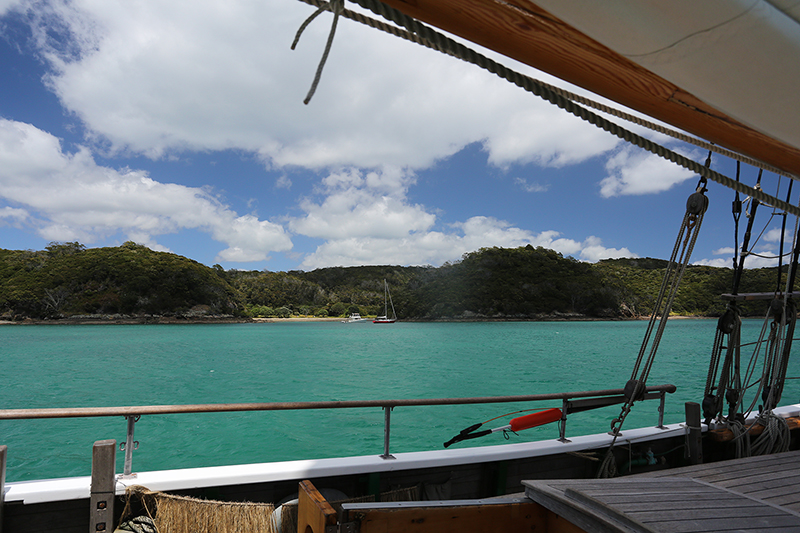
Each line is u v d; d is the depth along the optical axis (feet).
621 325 359.05
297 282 568.82
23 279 357.41
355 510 5.53
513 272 475.31
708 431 12.78
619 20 2.07
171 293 387.96
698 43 2.15
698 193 8.20
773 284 156.15
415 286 514.68
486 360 101.76
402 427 35.19
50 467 27.94
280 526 8.45
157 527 8.10
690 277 463.01
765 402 13.20
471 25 2.64
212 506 8.33
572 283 459.73
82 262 380.99
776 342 12.66
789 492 7.38
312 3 2.39
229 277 538.88
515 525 6.27
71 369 86.28
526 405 43.62
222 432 34.24
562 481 6.76
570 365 90.43
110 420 38.06
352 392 59.11
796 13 2.08
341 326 381.40
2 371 83.35
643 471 12.19
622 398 11.37
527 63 3.05
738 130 3.45
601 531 5.52
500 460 10.50
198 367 88.63
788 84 2.37
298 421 36.94
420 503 5.84
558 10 2.13
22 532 7.95
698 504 5.96
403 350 130.31
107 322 356.18
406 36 2.78
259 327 349.41
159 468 26.91
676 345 150.41
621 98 3.31
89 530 7.98
